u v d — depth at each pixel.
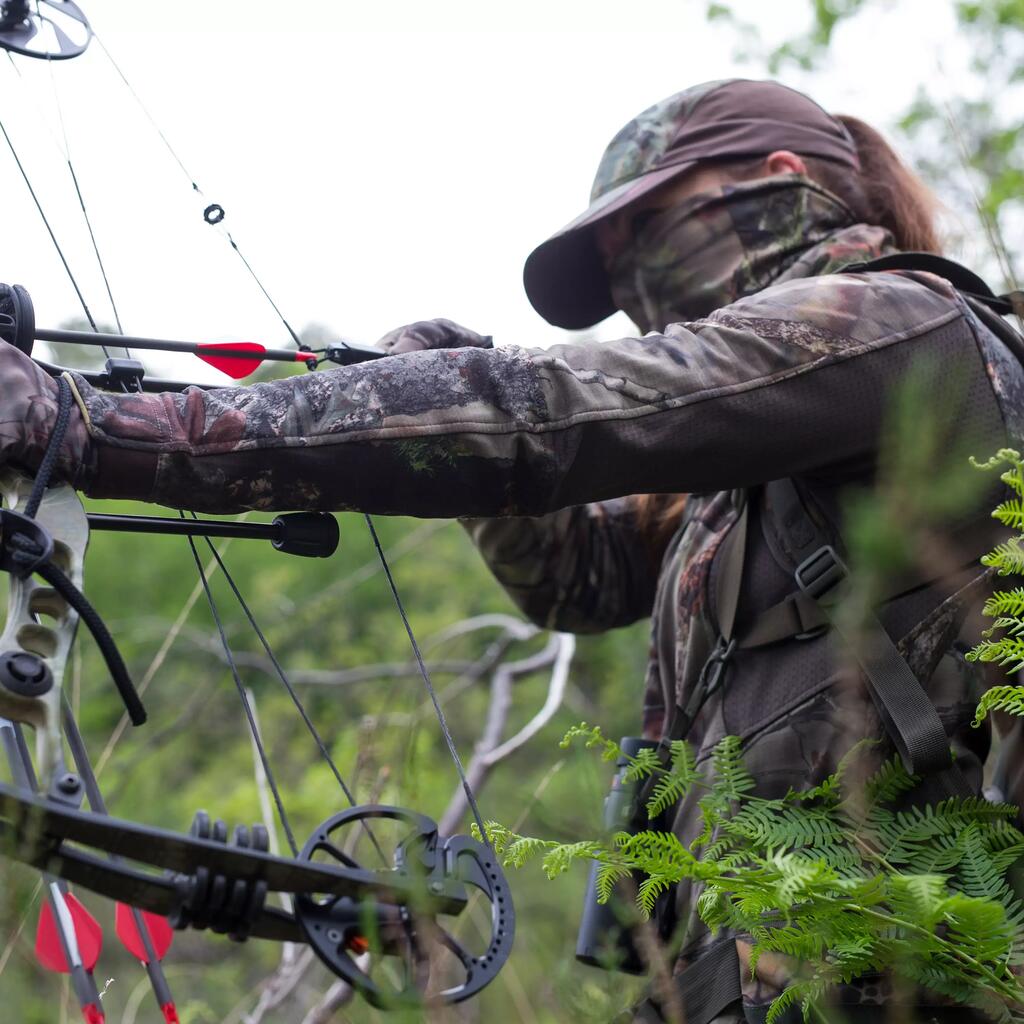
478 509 2.22
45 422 1.97
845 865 2.20
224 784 7.37
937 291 2.53
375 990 1.74
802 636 2.48
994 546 2.40
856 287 2.48
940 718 2.37
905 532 1.90
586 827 2.18
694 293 2.97
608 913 2.51
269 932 1.76
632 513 3.54
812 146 3.00
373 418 2.12
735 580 2.59
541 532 3.38
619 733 6.74
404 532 8.73
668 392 2.28
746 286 2.93
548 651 5.43
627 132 3.08
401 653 7.82
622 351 2.30
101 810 1.87
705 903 2.21
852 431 2.38
